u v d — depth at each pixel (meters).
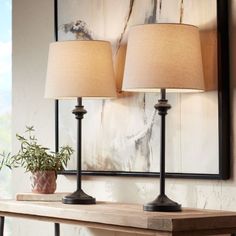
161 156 2.50
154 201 2.47
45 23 3.40
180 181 2.71
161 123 2.51
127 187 2.94
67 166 3.20
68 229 3.24
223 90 2.54
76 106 2.89
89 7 3.11
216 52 2.57
